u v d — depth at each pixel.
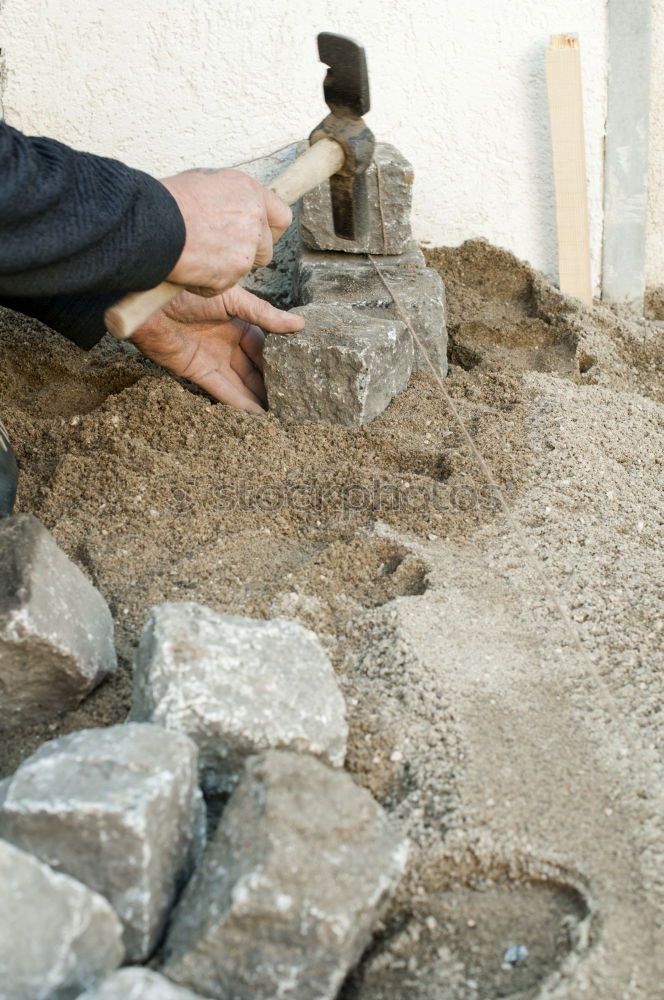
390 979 1.50
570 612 2.12
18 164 1.91
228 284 2.34
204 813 1.61
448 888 1.62
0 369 3.11
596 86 3.56
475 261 3.69
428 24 3.47
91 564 2.27
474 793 1.69
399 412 2.81
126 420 2.70
